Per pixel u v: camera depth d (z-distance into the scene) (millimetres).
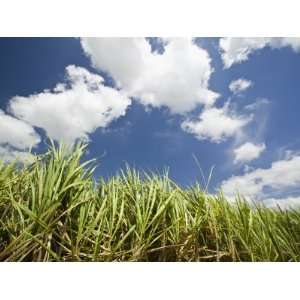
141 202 1255
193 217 1303
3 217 1168
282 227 1349
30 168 1237
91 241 1146
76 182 1154
